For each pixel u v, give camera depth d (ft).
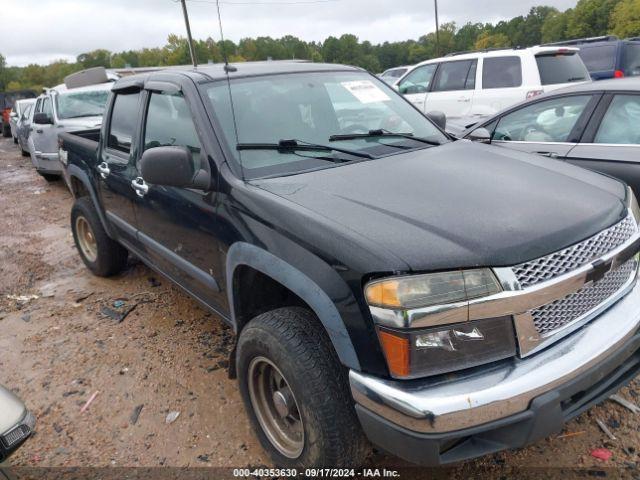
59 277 17.72
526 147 15.81
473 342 6.49
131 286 16.38
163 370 11.68
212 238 9.47
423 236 6.82
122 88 13.69
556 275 6.83
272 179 9.08
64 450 9.49
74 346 12.98
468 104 29.81
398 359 6.38
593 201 7.99
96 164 14.66
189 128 10.36
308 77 11.63
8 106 83.41
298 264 7.35
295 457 8.03
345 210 7.64
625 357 7.53
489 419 6.33
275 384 8.46
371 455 8.75
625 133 13.89
